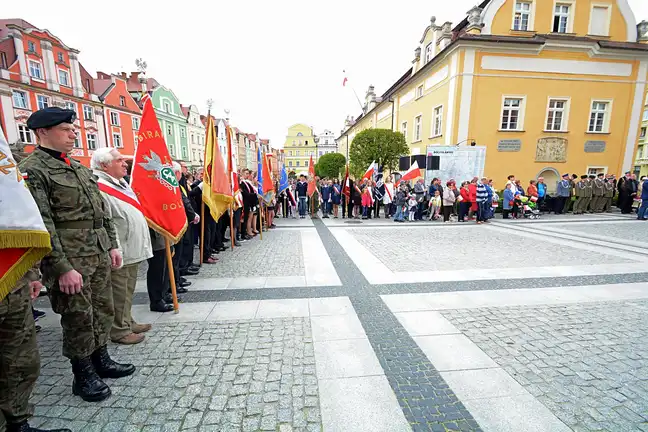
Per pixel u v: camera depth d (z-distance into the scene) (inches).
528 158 644.7
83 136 994.1
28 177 79.6
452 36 668.7
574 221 456.4
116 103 1125.1
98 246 96.2
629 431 77.5
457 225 428.8
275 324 134.2
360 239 324.2
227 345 117.6
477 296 165.8
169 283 165.0
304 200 534.0
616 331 128.3
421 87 780.0
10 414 71.6
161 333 126.6
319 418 81.9
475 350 114.1
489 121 624.7
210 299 161.8
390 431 77.6
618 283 185.8
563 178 542.9
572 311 147.6
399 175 657.0
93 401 88.4
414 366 104.3
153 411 84.5
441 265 224.4
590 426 79.2
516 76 616.1
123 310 119.0
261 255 254.4
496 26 606.5
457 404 87.0
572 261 235.3
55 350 116.0
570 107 640.4
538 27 616.4
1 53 782.5
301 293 169.9
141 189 135.6
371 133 781.3
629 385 94.8
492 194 478.3
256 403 87.4
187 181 265.1
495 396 90.0
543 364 105.5
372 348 115.3
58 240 82.3
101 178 117.3
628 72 642.2
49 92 873.5
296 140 3351.4
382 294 168.6
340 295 167.0
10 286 64.1
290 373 100.7
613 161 668.7
